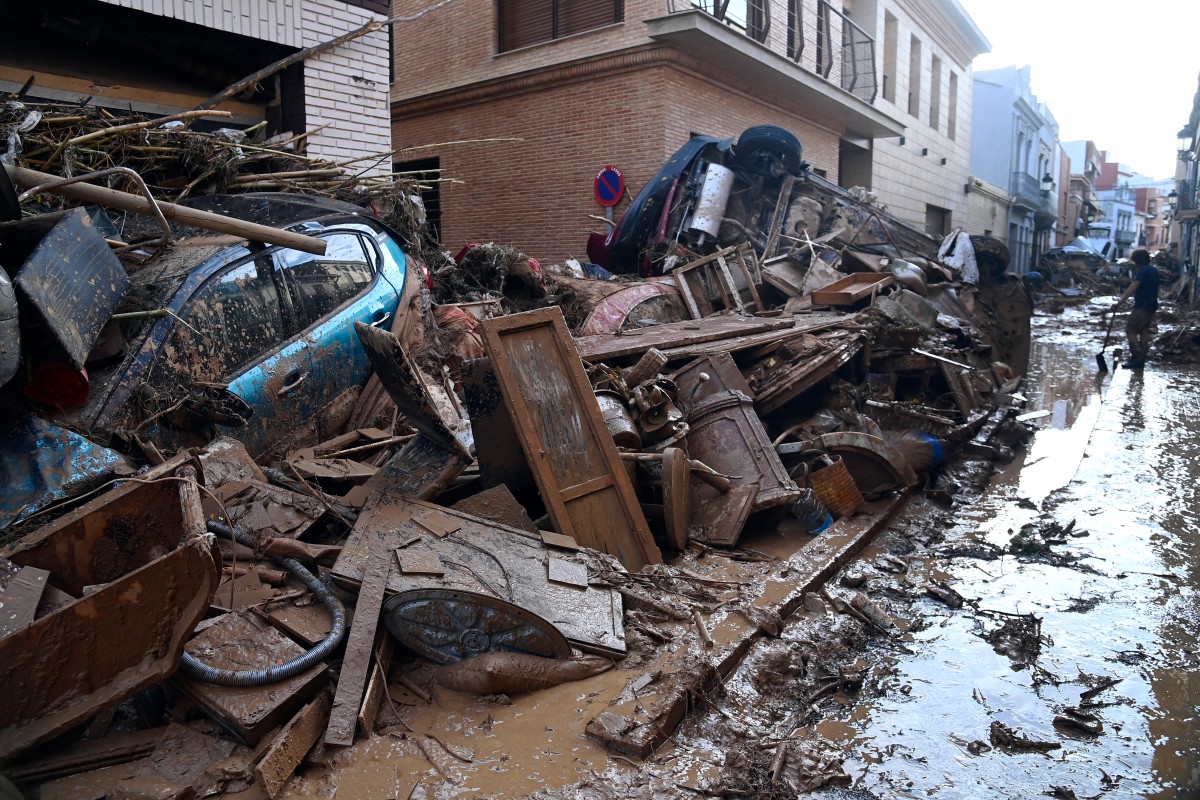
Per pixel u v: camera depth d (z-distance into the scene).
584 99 14.20
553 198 14.92
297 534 3.66
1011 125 36.88
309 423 4.70
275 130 9.17
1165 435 8.38
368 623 3.10
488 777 2.70
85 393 3.59
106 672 2.54
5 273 3.05
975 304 10.87
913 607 4.36
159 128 6.20
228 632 3.01
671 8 12.80
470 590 3.33
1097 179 87.81
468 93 15.68
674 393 5.57
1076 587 4.62
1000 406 8.70
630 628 3.63
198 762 2.64
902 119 22.69
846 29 19.08
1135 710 3.39
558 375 4.45
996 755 3.07
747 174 12.30
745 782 2.80
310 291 4.93
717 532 4.81
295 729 2.71
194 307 4.19
